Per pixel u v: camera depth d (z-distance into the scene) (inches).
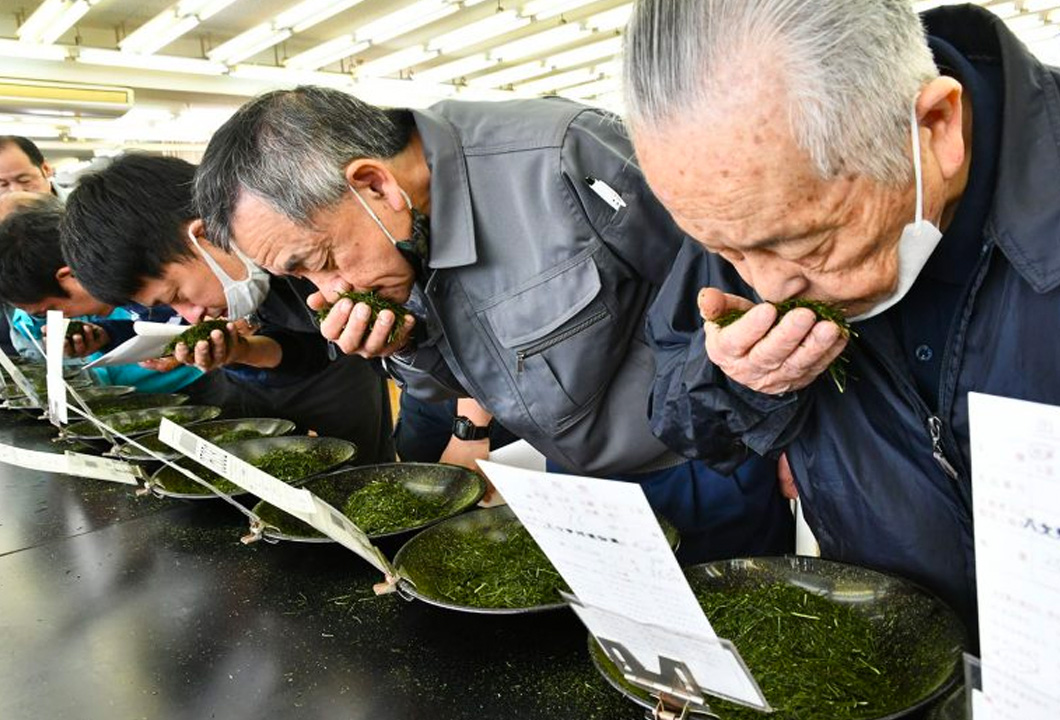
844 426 36.0
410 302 52.2
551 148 44.9
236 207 40.2
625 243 45.6
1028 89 27.5
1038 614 16.3
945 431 32.5
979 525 16.7
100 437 76.2
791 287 26.8
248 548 49.6
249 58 305.7
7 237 80.8
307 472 62.3
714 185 23.0
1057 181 27.0
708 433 36.9
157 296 61.9
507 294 46.8
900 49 22.7
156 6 255.0
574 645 35.2
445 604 35.8
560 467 54.9
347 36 263.4
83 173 62.1
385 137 42.7
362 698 33.1
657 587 22.4
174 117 371.6
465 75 361.4
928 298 32.5
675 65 22.6
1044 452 14.8
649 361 50.3
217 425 77.0
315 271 43.7
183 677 36.1
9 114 260.5
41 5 226.8
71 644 39.9
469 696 32.4
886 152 23.0
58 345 73.6
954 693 25.5
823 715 28.0
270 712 32.9
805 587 35.5
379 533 47.4
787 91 21.5
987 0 260.1
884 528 36.3
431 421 83.8
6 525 57.8
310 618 40.1
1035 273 27.3
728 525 53.7
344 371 92.8
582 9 279.3
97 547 52.2
